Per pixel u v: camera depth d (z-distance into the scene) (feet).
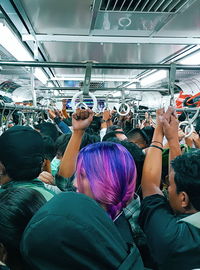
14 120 8.55
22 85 19.67
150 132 7.97
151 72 15.23
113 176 2.48
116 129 7.20
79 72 15.42
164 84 18.83
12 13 7.13
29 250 1.73
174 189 2.93
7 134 3.31
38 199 2.47
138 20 7.61
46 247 1.67
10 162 3.26
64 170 3.96
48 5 6.65
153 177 3.33
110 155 2.57
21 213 2.24
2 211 2.22
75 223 1.72
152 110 10.59
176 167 2.88
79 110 4.03
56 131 8.40
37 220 1.78
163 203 3.02
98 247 1.73
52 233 1.68
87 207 1.86
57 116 8.96
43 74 14.90
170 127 3.69
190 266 2.50
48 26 8.09
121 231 2.69
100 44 9.77
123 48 10.41
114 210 2.56
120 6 6.81
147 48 10.44
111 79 17.46
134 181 2.68
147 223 2.89
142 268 2.00
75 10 6.95
